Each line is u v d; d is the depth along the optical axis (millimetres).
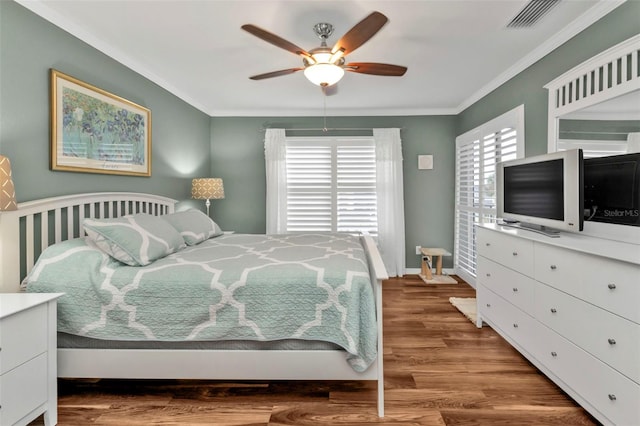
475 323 2898
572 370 1706
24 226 1972
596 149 2043
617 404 1429
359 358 1651
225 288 1728
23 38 1945
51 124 2113
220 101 4180
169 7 2088
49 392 1574
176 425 1630
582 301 1630
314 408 1757
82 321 1723
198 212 3244
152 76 3195
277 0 2012
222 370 1740
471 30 2387
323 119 4711
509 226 2656
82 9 2102
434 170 4695
